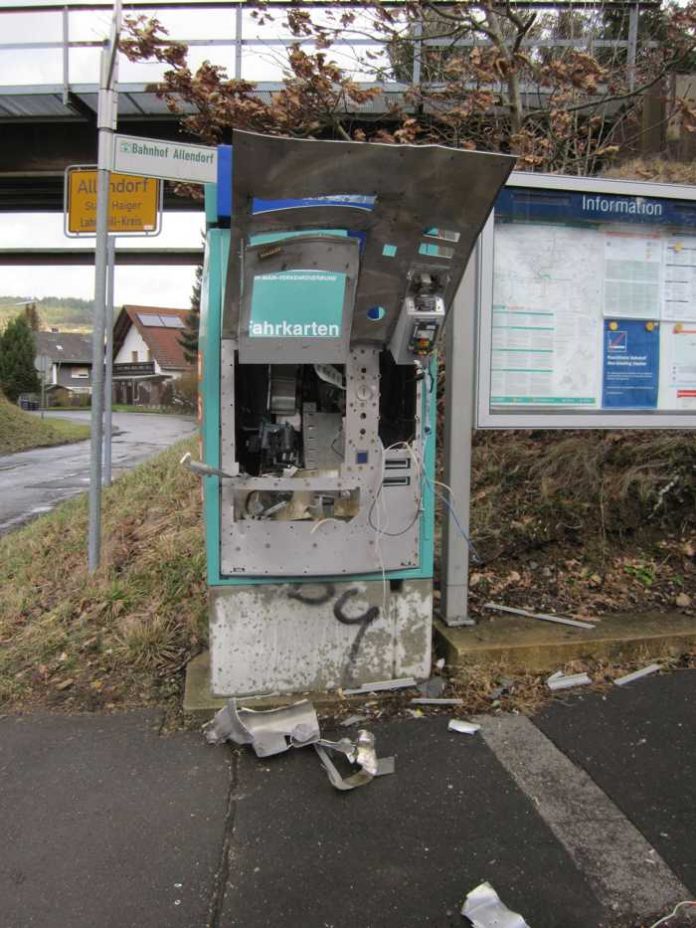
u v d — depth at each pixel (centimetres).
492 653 345
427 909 210
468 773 274
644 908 209
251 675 332
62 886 221
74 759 291
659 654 358
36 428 2442
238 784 272
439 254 275
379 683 338
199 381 329
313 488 313
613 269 372
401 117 607
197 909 212
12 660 385
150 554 487
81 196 589
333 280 273
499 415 364
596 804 255
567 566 432
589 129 625
